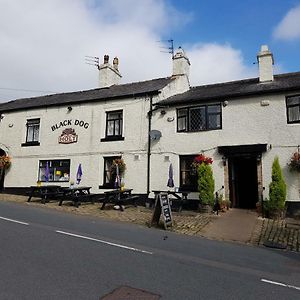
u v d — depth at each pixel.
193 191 14.87
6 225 9.34
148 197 15.70
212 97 14.87
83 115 18.12
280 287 5.34
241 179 14.98
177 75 18.52
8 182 19.77
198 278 5.58
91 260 6.29
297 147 13.35
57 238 8.02
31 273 5.38
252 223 11.47
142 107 16.61
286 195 13.12
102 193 16.83
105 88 20.59
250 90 14.51
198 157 14.40
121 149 16.78
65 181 18.06
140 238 8.76
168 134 15.79
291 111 13.82
